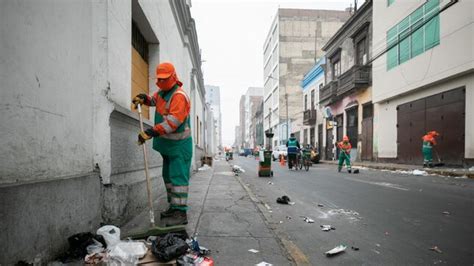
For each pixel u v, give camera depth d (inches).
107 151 138.1
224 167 696.4
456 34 530.9
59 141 108.9
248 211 194.4
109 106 138.6
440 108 588.4
